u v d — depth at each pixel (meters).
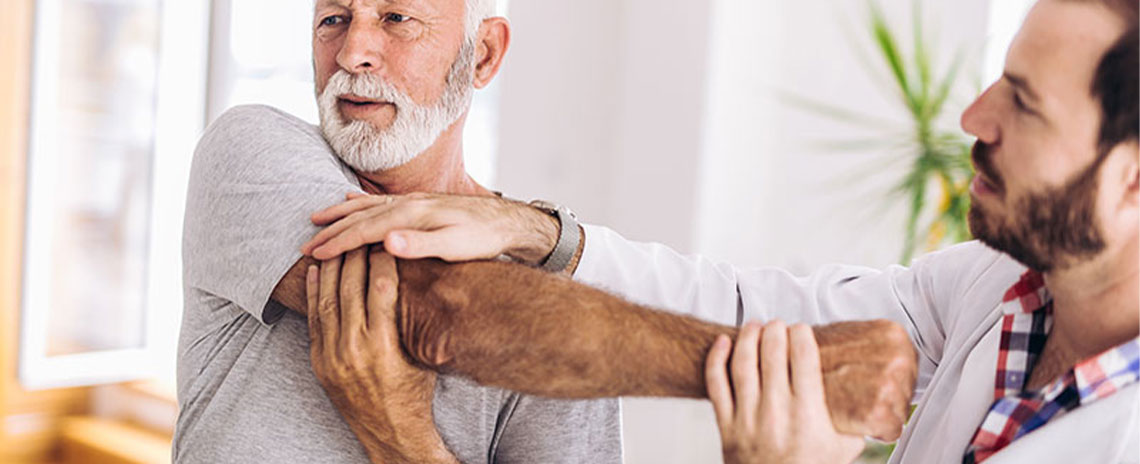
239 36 4.19
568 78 3.77
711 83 3.42
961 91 3.13
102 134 4.28
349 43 1.35
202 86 4.25
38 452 4.28
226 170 1.31
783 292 1.44
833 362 1.00
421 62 1.37
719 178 3.48
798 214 3.56
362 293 1.17
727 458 1.01
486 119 4.05
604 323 1.06
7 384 4.18
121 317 4.37
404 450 1.23
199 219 1.34
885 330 1.02
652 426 3.62
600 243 1.40
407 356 1.17
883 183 3.33
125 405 4.45
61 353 4.29
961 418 1.14
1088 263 0.97
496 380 1.10
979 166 1.02
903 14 3.29
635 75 3.62
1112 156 0.93
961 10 3.17
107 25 4.23
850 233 3.42
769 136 3.61
